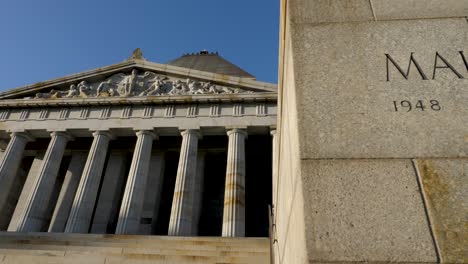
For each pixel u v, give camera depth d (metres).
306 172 3.48
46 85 38.47
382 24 4.39
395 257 2.98
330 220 3.19
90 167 32.34
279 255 7.04
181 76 38.00
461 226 3.08
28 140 36.28
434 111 3.76
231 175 30.53
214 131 34.66
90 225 34.84
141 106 35.62
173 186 39.34
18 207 36.00
